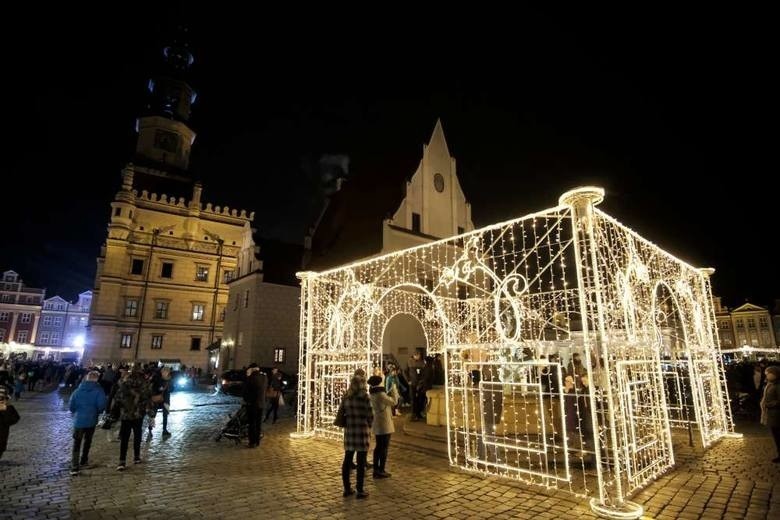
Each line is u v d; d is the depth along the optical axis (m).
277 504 6.57
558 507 6.48
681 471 8.27
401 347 23.86
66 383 26.97
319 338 14.34
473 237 11.88
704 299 13.46
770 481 7.49
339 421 7.25
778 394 8.76
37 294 75.44
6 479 7.93
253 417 11.12
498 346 8.91
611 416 6.45
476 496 7.00
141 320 43.91
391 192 28.50
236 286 36.25
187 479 7.95
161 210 47.84
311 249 35.34
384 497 6.95
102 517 5.99
